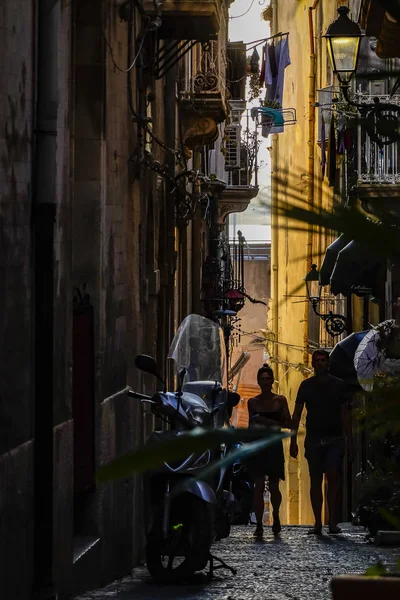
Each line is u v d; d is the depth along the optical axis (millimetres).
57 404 9891
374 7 10836
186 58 26734
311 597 10062
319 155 36844
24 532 8945
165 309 22766
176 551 11586
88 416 12258
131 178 15758
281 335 48156
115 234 13953
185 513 11688
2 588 8211
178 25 18266
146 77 18188
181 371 12906
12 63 8773
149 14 17453
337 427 15766
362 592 2000
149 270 19906
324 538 16172
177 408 12141
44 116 9453
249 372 60156
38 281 9461
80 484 11836
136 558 15094
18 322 8945
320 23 37125
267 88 41812
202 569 11633
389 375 1823
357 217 1586
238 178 44094
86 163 13102
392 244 1589
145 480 11500
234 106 44531
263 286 65062
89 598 10391
